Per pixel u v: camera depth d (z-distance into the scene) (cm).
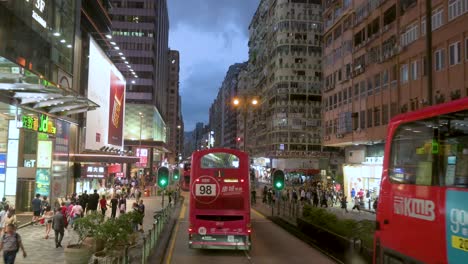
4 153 2844
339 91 4581
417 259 743
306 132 8544
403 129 836
